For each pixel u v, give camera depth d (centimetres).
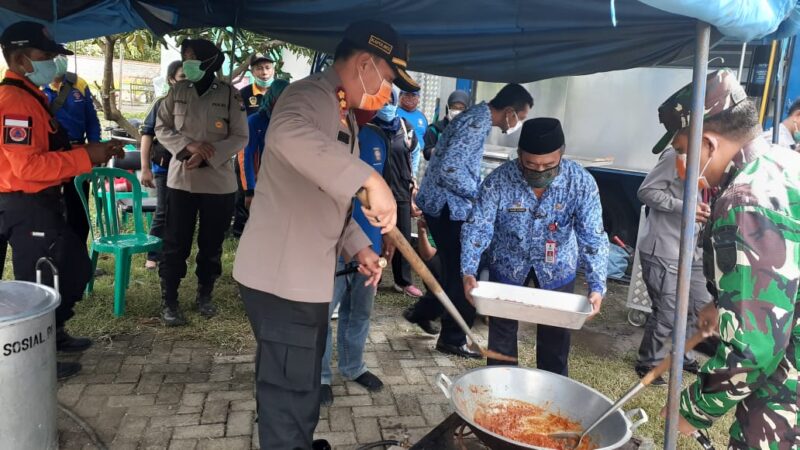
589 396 178
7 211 285
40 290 227
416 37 322
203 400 302
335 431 282
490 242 262
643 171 536
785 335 124
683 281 142
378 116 424
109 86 525
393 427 288
